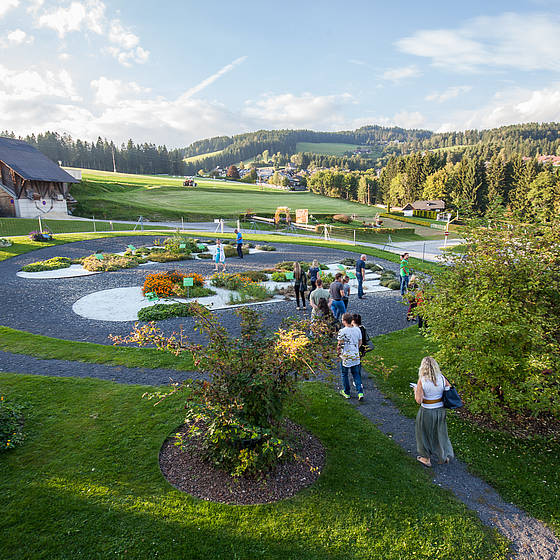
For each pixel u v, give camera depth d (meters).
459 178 97.06
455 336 7.37
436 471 5.90
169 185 103.81
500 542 4.61
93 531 4.39
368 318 14.36
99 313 14.07
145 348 10.60
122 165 180.38
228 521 4.63
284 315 14.06
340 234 50.75
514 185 89.56
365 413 7.66
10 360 9.53
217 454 5.43
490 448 6.53
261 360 5.30
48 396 7.55
